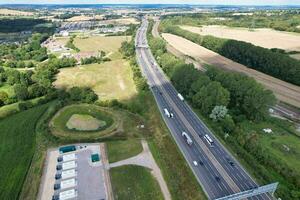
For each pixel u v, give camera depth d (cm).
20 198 11569
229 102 18462
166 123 16662
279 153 13762
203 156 13550
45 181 12425
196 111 18212
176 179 12244
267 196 11019
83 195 11650
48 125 16925
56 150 14562
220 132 15325
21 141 15375
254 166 12612
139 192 11719
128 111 18688
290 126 16375
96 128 16700
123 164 13412
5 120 17675
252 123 16725
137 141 15250
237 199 10694
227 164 12975
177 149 14012
